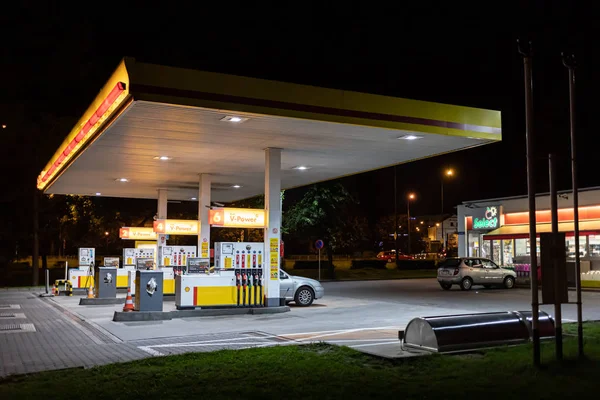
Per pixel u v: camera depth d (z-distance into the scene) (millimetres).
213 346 11078
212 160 20172
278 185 18062
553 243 8430
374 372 7914
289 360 8781
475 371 7824
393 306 20188
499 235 37156
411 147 17891
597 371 7742
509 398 6504
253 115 13383
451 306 20156
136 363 8820
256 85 13180
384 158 20094
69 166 21219
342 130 15211
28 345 11547
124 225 46250
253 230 49781
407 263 57719
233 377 7691
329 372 7922
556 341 8414
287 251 74250
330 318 16297
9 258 42094
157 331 13570
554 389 6828
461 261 29594
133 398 6715
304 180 26562
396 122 15000
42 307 20531
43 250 46312
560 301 8383
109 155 18969
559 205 33406
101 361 9633
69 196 41719
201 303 17062
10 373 8656
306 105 13781
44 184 28031
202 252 23828
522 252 35875
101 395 6848
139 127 14719
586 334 11375
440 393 6723
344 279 43750
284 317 16609
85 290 27562
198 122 14180
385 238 90625
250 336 12508
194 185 27531
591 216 31625
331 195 43500
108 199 45344
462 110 16109
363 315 17141
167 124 14375
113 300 21672
